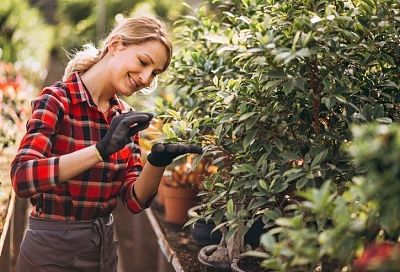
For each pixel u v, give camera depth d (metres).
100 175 2.44
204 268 2.97
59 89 2.39
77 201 2.44
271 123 2.52
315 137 2.48
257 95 2.52
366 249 1.74
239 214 2.40
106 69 2.44
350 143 2.38
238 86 2.55
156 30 2.42
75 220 2.46
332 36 2.27
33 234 2.46
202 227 3.33
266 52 2.22
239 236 2.88
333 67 2.37
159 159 2.53
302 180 2.21
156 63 2.41
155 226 3.97
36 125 2.29
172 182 4.07
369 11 2.28
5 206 3.98
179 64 3.35
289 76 2.30
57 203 2.43
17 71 7.81
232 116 2.50
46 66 11.60
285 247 1.75
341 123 2.47
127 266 5.00
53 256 2.45
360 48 2.35
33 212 2.50
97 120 2.44
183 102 3.63
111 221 2.61
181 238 3.78
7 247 3.84
